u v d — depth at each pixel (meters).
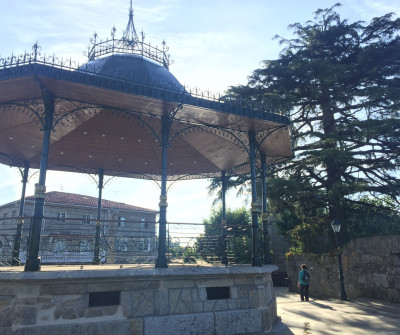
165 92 7.57
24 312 5.92
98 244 11.33
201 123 9.20
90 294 6.45
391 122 16.66
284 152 11.37
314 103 20.03
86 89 7.10
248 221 29.62
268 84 21.80
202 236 9.27
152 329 6.64
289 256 19.55
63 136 10.98
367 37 21.59
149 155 12.64
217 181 20.66
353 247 15.61
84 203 29.66
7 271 6.33
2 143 10.90
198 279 7.38
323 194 17.14
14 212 28.16
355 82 20.39
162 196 7.94
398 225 14.31
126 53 10.48
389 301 13.23
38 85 6.98
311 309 11.51
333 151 15.97
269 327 8.01
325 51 21.97
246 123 9.02
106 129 10.85
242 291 7.80
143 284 6.84
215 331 7.18
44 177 6.93
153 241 8.84
